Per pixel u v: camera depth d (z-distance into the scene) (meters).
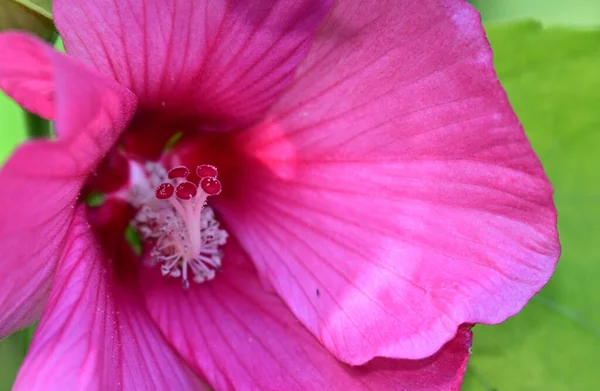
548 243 0.17
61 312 0.16
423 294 0.17
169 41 0.16
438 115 0.17
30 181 0.14
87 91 0.14
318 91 0.17
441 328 0.17
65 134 0.14
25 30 0.17
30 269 0.15
